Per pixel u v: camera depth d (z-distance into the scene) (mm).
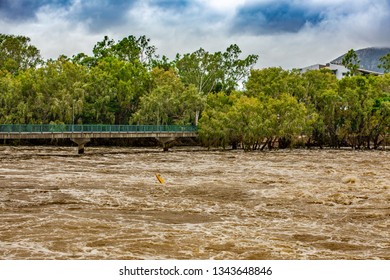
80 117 93000
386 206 28266
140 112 93000
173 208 27375
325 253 18719
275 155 71000
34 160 53906
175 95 95562
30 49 117250
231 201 30094
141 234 21016
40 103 88188
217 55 111188
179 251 18625
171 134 77500
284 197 31391
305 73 99438
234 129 80750
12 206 26828
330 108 92375
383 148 94375
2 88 87688
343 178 40875
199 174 44438
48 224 22484
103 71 98875
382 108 89812
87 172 43844
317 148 94188
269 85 95750
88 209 26453
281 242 20188
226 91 113500
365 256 18391
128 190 33562
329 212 26656
